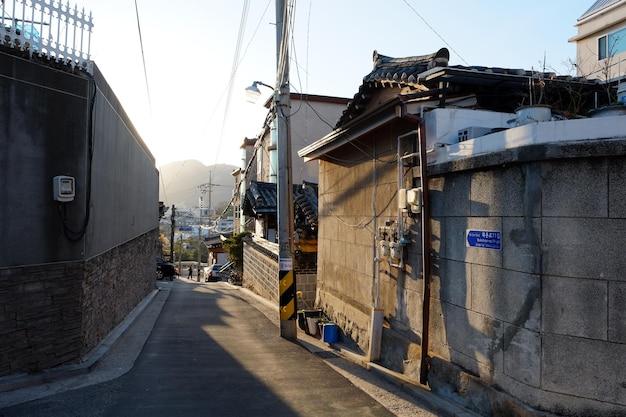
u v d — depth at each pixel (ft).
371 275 29.63
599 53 62.34
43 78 21.93
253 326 39.34
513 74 23.47
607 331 14.67
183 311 48.26
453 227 20.52
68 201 22.68
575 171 15.34
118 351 28.45
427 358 21.72
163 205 88.63
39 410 17.66
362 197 31.30
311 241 50.19
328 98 70.54
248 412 18.30
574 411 14.94
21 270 20.86
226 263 146.30
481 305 18.47
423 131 22.38
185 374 23.56
